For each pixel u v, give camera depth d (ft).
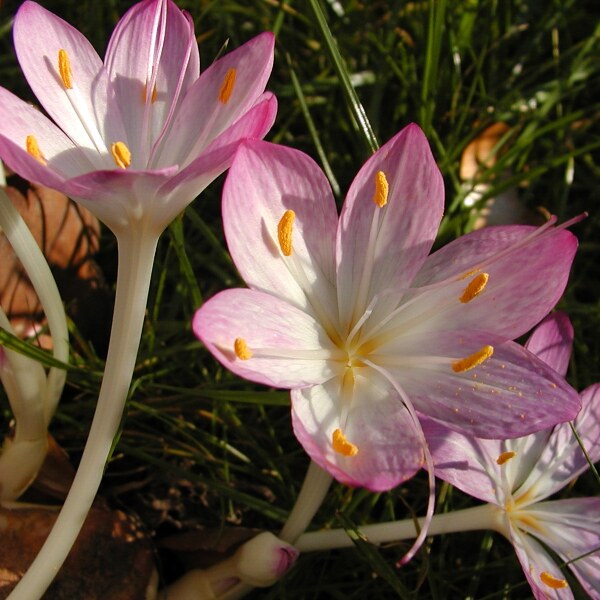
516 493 0.86
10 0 1.32
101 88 0.78
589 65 1.37
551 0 1.43
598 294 1.24
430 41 1.17
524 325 0.78
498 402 0.76
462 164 1.28
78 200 0.70
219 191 1.24
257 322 0.72
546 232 0.77
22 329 1.01
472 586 0.94
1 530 0.82
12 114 0.71
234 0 1.39
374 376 0.77
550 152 1.32
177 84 0.79
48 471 0.91
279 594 0.92
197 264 1.19
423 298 0.80
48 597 0.81
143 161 0.77
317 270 0.79
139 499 0.98
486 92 1.36
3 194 0.78
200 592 0.84
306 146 1.31
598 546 0.85
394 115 1.33
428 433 0.81
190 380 1.09
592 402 0.90
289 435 1.07
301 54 1.39
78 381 1.01
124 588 0.84
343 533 0.85
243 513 0.99
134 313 0.74
